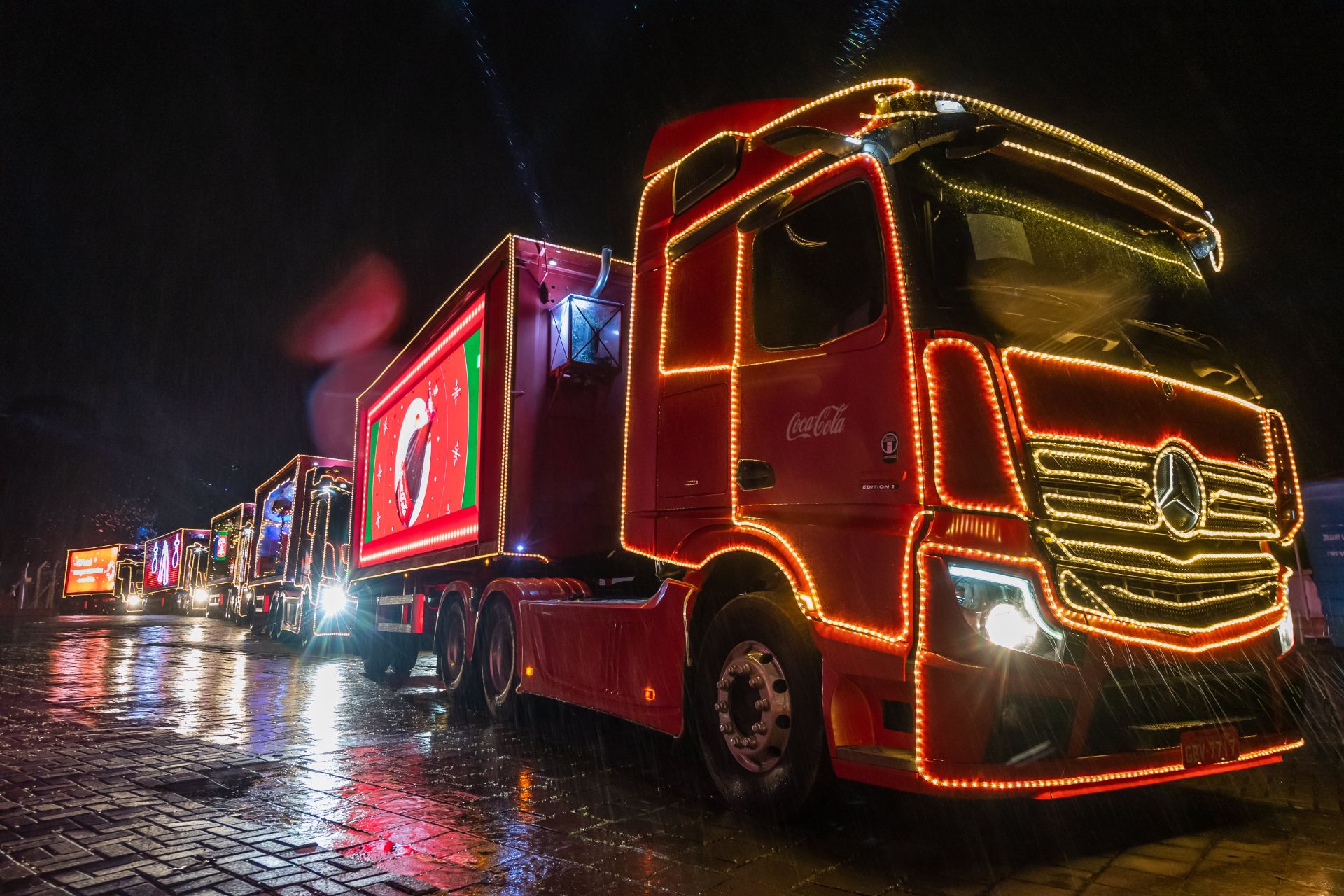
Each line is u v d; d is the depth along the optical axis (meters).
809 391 3.88
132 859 3.51
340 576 14.87
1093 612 3.14
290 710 8.02
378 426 11.54
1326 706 7.74
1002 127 3.49
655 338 5.05
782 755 3.84
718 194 4.75
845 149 3.89
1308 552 13.71
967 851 3.52
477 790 4.76
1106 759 3.20
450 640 8.11
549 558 7.04
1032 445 3.20
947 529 3.21
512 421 7.01
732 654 4.15
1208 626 3.49
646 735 6.58
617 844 3.71
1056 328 3.55
